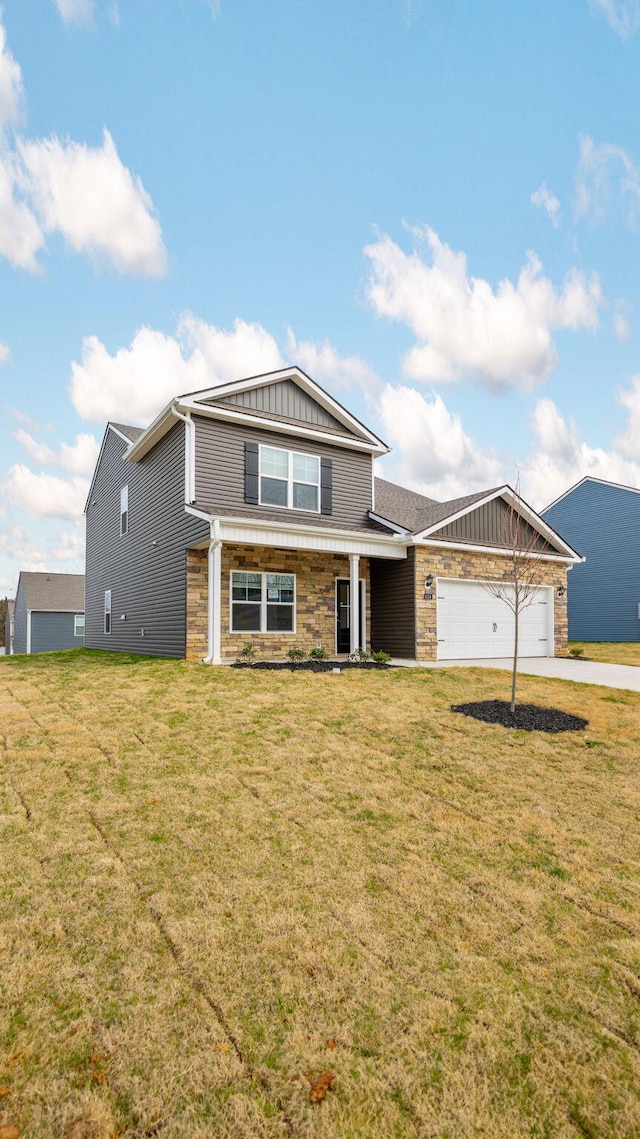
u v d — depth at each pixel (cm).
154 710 777
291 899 367
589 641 2636
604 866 424
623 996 294
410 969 308
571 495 2772
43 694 890
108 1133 215
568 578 2753
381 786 548
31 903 355
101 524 2064
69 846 423
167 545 1391
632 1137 219
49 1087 232
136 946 319
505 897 379
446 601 1491
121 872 391
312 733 690
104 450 2039
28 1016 269
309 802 508
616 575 2559
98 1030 261
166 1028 263
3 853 412
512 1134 220
